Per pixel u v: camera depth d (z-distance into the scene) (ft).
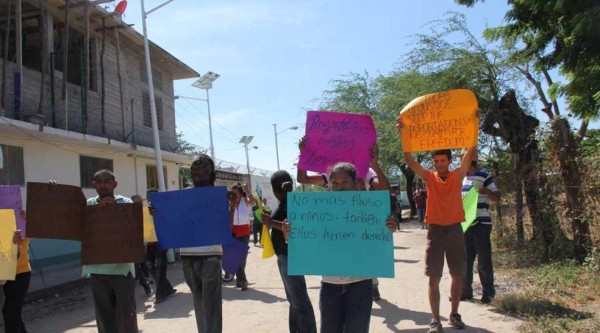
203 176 16.02
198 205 15.39
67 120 48.85
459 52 44.50
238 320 22.34
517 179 32.65
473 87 43.75
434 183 17.75
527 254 30.48
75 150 51.49
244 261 29.81
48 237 14.67
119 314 14.92
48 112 49.88
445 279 28.19
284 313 23.21
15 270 16.38
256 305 25.39
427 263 17.74
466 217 21.40
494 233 37.55
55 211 14.82
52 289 34.12
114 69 61.87
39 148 46.52
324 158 16.55
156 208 15.44
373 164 15.49
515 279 25.96
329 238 12.41
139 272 30.94
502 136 37.27
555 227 28.96
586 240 26.61
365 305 12.22
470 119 16.81
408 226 76.33
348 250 12.26
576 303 19.90
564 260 27.61
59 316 26.96
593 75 32.09
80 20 55.16
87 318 25.82
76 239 14.87
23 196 43.93
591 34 28.99
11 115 44.98
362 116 16.53
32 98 48.65
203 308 15.66
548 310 18.98
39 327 24.31
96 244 14.53
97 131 57.62
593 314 18.24
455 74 44.39
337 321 12.28
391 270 11.98
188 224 15.35
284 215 16.56
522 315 19.08
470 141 16.92
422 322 19.72
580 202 26.94
